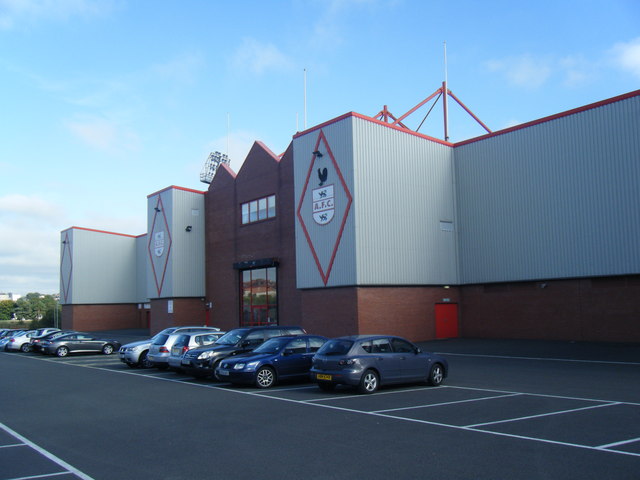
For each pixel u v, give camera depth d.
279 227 34.28
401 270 27.70
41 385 17.05
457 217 30.95
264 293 35.38
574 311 25.70
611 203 24.44
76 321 56.00
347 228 26.56
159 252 41.78
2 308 125.62
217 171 40.75
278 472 7.01
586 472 6.68
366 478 6.67
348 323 26.30
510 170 28.56
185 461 7.68
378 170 27.44
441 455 7.57
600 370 16.52
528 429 9.05
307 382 16.44
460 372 17.17
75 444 8.94
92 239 58.12
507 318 28.47
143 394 14.61
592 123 25.30
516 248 28.03
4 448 8.75
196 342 19.31
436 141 30.53
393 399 12.47
